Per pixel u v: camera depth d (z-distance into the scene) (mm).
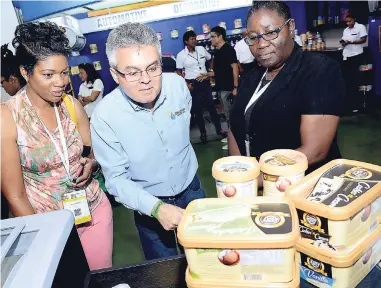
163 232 1452
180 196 1418
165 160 1278
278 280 630
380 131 4371
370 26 5129
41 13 3047
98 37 5844
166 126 1235
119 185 1152
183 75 4781
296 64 1193
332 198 685
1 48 1402
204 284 656
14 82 1513
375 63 5172
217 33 4324
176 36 6027
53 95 1180
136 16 4789
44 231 622
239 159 876
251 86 1368
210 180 3596
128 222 3004
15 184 1233
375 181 721
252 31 1171
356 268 701
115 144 1193
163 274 802
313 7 6027
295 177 791
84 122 1419
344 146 4023
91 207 1420
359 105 5289
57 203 1333
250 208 701
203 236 625
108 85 6133
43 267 528
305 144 1157
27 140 1217
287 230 613
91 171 1393
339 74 1153
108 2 4832
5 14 2850
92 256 1461
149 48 967
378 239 751
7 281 510
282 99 1204
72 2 3104
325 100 1121
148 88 1010
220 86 4535
